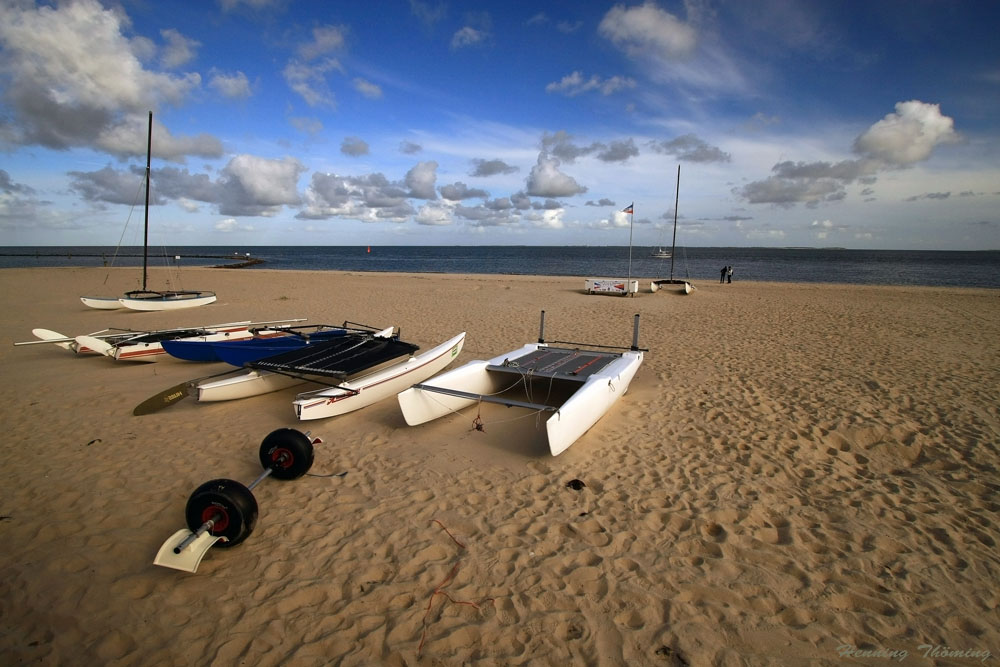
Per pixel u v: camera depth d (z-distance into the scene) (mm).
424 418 5285
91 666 2396
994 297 18031
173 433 5184
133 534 3422
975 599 2844
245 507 3088
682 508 3787
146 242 15062
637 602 2801
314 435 5188
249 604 2785
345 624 2646
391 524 3561
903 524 3592
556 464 4520
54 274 26328
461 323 12133
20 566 3088
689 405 6082
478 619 2680
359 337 7195
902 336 10492
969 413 5738
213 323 12102
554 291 20062
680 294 19016
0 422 5465
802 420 5559
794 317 13211
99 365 7980
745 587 2928
